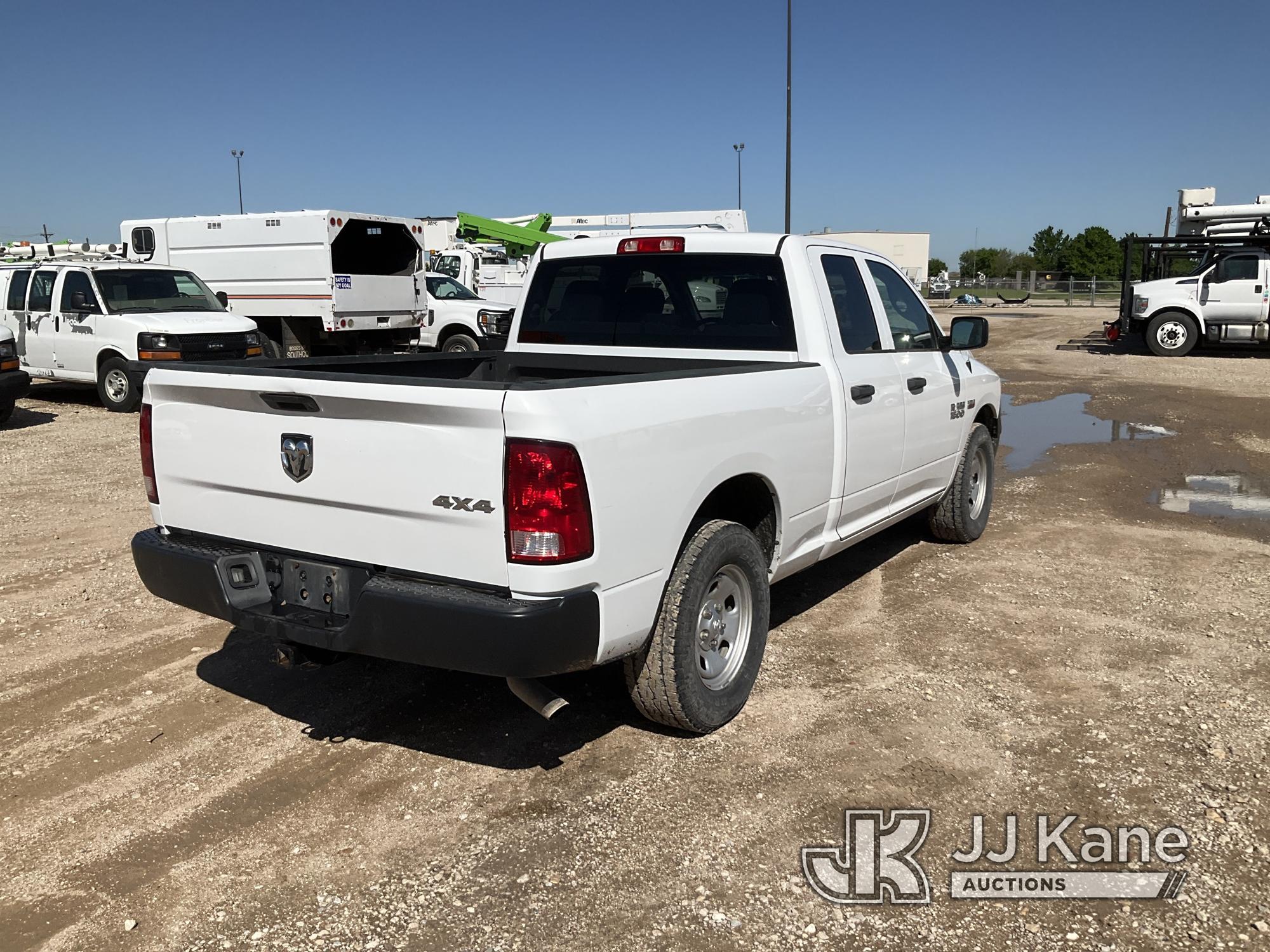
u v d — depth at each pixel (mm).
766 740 3879
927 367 5664
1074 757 3717
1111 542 6742
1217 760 3684
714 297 4863
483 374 5453
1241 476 9117
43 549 6598
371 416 3223
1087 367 19156
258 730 4012
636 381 3391
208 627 5176
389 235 16578
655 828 3281
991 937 2754
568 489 3023
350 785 3576
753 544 3943
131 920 2834
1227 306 20297
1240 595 5574
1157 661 4625
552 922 2824
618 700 4281
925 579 5891
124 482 8758
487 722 4082
